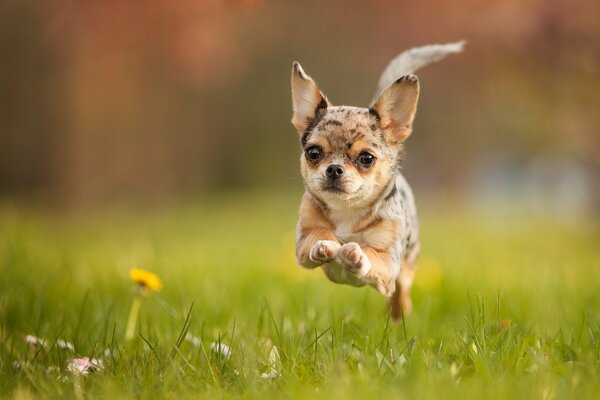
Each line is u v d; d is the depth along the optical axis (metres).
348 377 7.91
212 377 8.53
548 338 9.59
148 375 8.54
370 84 56.44
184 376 8.63
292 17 44.66
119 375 8.60
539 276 15.68
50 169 42.09
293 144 62.03
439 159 69.44
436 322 11.69
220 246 23.92
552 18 20.03
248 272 16.97
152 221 34.03
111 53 30.06
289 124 61.03
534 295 13.21
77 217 36.12
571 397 7.39
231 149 61.62
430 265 16.02
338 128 10.23
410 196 11.30
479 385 7.56
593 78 21.70
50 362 9.44
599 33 19.84
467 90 37.03
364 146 10.13
